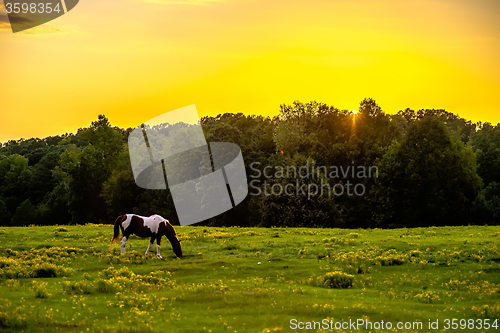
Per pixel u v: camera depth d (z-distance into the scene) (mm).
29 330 10086
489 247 22969
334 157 63594
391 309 12430
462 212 55906
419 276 17828
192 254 23031
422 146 56812
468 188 58125
